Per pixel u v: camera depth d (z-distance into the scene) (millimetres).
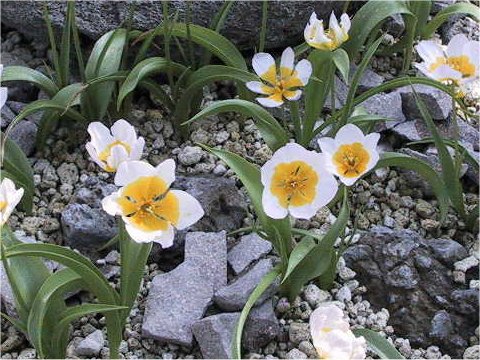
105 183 742
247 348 647
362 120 714
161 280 677
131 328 666
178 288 670
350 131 598
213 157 778
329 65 713
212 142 794
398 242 703
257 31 830
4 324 669
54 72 854
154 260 711
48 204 758
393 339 667
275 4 814
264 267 671
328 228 728
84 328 666
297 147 586
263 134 699
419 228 741
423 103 783
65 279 597
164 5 740
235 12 814
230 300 655
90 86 775
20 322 628
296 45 867
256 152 784
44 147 797
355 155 599
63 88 762
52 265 696
